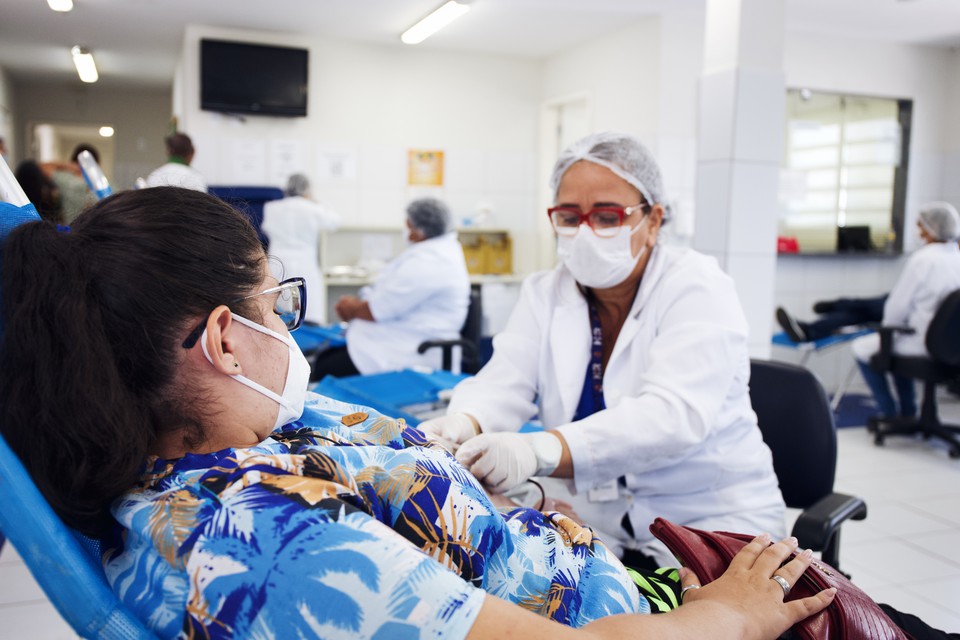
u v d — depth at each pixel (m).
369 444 0.87
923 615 2.41
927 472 3.89
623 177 1.49
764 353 3.60
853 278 6.05
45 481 0.70
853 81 5.87
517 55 6.57
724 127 3.45
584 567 0.91
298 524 0.62
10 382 0.69
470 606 0.62
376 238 6.38
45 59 7.50
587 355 1.61
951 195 6.24
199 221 0.73
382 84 6.25
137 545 0.69
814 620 0.90
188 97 5.83
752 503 1.50
